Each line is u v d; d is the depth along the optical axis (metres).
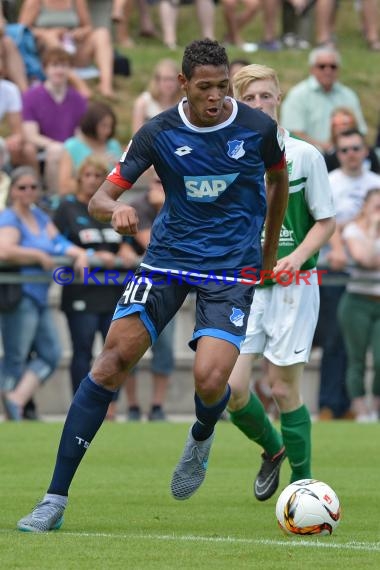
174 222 20.14
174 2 68.62
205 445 21.06
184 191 19.94
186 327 50.09
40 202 48.22
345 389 44.78
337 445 34.84
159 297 19.92
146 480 27.47
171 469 29.56
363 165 44.38
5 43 52.69
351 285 43.19
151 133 19.89
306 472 23.94
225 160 19.73
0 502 23.47
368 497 24.64
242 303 19.91
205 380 19.44
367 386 49.72
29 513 21.59
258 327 23.89
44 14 57.88
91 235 41.56
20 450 32.97
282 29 71.62
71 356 45.69
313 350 49.84
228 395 20.55
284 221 23.78
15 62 53.06
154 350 43.41
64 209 41.91
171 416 48.78
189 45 19.20
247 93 23.38
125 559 17.06
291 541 18.94
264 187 20.28
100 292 41.56
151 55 66.62
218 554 17.53
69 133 50.62
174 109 19.94
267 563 16.81
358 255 42.94
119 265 41.59
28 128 49.78
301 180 23.53
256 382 45.25
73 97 50.81
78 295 41.50
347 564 16.81
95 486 26.39
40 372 42.38
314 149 23.59
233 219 19.98
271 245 21.67
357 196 44.06
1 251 41.22
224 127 19.70
